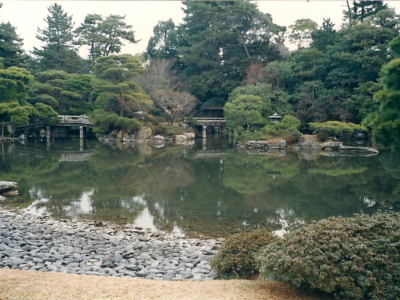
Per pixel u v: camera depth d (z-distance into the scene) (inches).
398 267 255.3
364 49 1929.1
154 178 946.7
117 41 2760.8
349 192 781.3
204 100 2578.7
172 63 2551.7
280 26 2532.0
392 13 1967.3
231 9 2406.5
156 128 2116.1
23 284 263.7
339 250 257.9
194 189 813.9
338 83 2003.0
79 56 2928.2
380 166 1154.0
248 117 1749.5
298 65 2159.2
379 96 599.8
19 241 408.8
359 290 244.7
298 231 286.0
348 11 2375.7
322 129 1734.7
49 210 620.4
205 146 1828.2
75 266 339.6
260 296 257.3
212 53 2581.2
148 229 517.3
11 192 745.0
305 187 836.0
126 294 253.0
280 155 1456.7
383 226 283.1
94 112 1972.2
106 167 1117.7
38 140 2039.9
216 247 424.5
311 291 260.8
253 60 2390.5
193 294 257.4
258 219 579.8
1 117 1800.0
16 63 2133.4
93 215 593.3
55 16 2662.4
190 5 2551.7
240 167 1141.1
